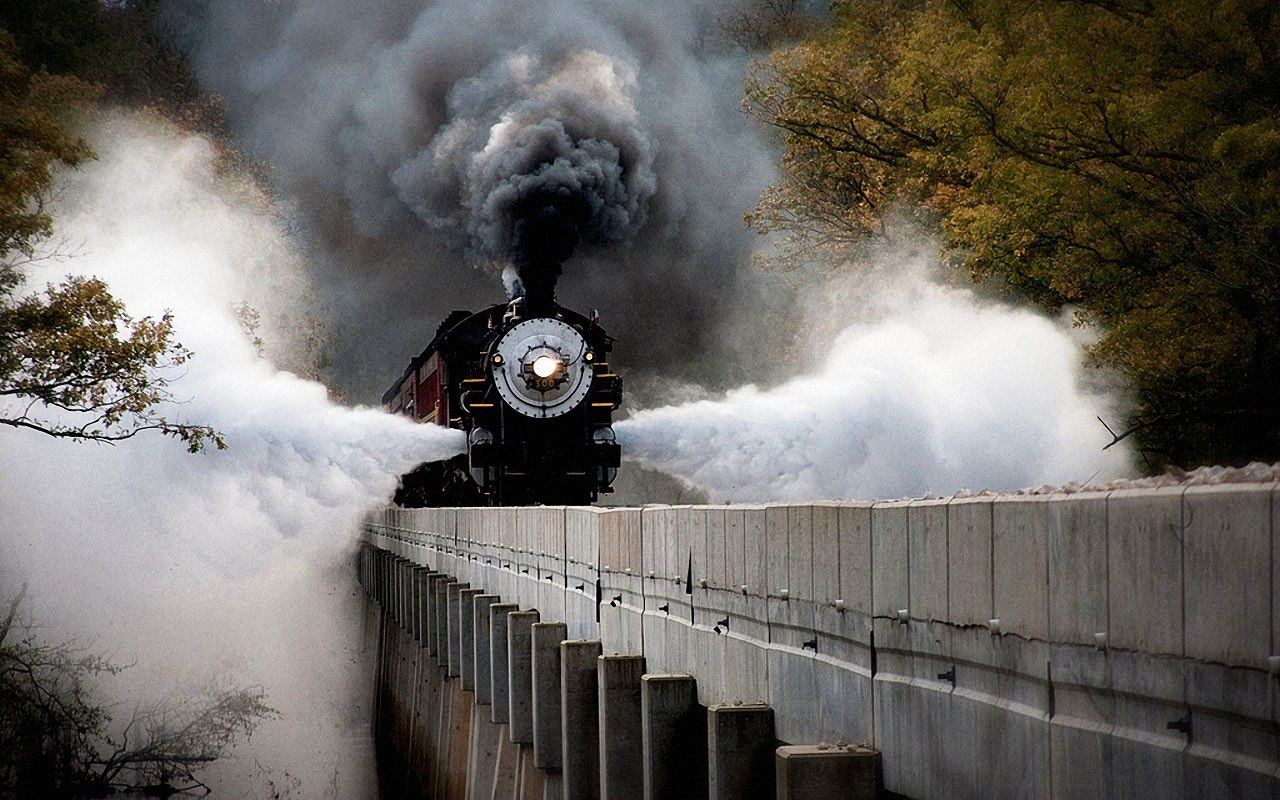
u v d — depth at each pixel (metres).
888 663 18.47
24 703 69.94
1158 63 51.28
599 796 32.94
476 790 49.88
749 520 23.42
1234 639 12.17
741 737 22.23
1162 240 51.53
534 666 37.53
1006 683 15.76
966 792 16.47
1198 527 12.61
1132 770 13.48
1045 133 53.25
